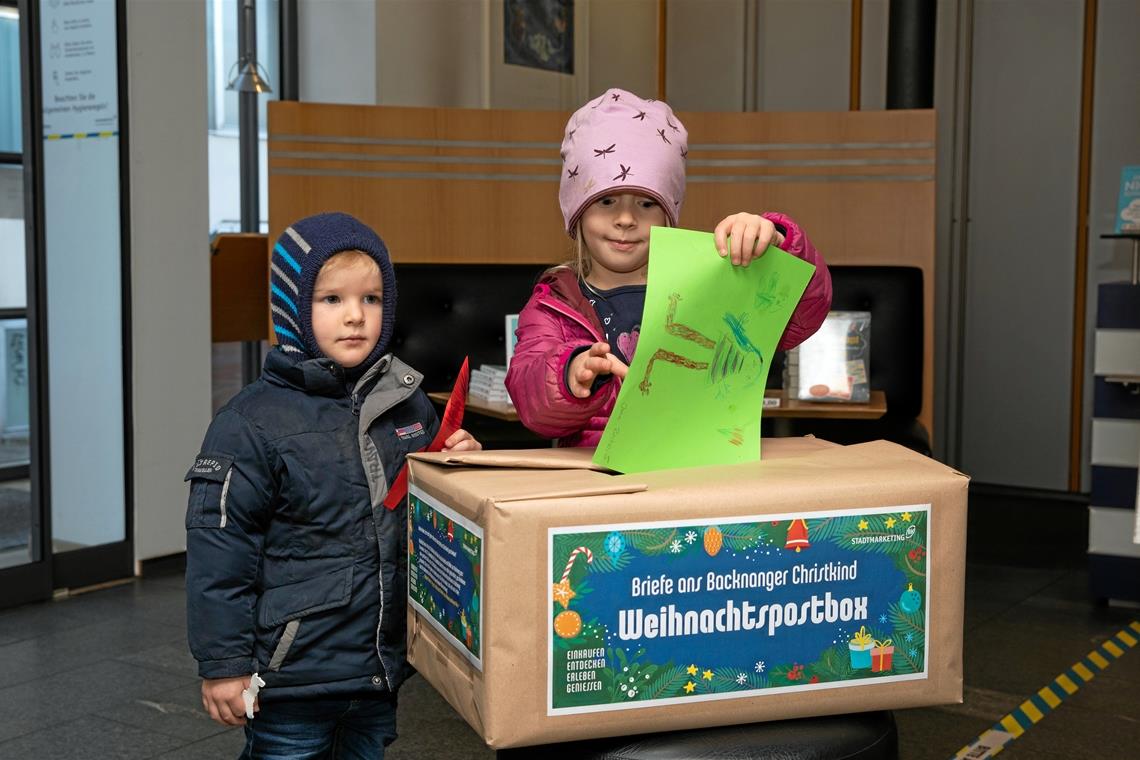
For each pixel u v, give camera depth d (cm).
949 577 105
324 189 442
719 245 102
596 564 95
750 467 109
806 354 360
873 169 454
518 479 103
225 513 140
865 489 101
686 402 109
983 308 598
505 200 456
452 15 537
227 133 502
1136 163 555
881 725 112
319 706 146
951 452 611
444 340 433
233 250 436
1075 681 310
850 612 102
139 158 406
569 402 123
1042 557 457
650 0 657
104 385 410
